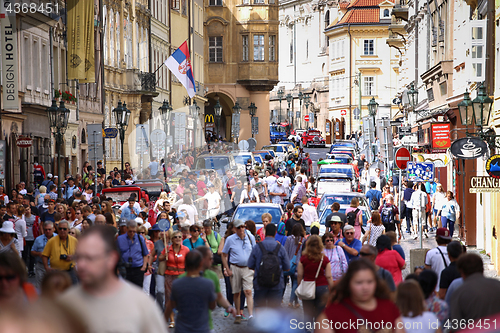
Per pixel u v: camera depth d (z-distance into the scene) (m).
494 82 29.86
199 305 10.52
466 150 25.61
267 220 19.89
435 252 14.19
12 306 3.83
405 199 36.66
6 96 35.16
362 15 137.50
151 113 68.50
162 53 80.06
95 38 55.59
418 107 58.62
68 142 49.16
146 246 17.05
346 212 26.38
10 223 19.22
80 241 6.12
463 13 37.72
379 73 136.75
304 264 14.37
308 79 166.62
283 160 76.06
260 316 9.33
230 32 106.62
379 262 15.06
